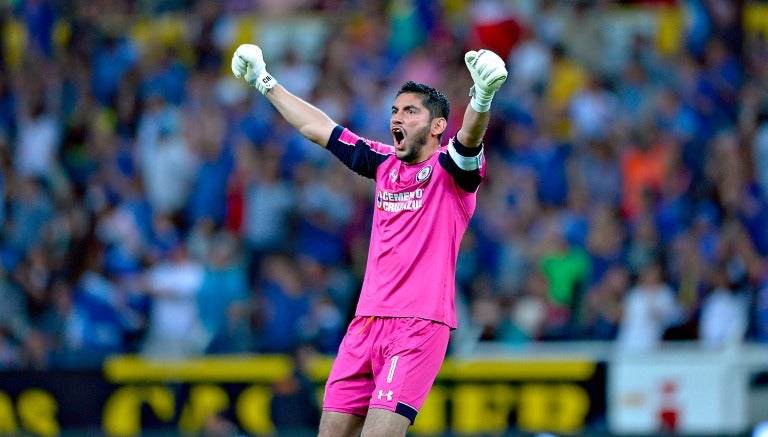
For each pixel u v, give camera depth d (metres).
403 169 24.44
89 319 46.06
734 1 61.16
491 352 42.34
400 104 24.28
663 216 50.22
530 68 58.78
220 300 46.22
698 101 56.16
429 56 59.34
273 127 56.69
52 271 50.09
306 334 43.41
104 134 59.53
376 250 24.38
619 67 61.59
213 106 58.69
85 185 57.97
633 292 43.84
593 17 62.66
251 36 66.31
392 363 23.47
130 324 46.59
